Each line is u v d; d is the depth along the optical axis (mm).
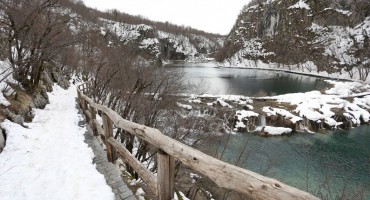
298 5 94125
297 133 21344
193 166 1948
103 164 5051
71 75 31266
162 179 2551
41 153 5836
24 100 10031
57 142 6660
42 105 12195
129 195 3840
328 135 21062
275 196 1262
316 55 77875
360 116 24750
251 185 1420
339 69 68625
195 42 157750
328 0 87312
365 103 29906
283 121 22438
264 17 108750
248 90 42219
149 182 2932
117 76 15188
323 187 12398
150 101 12117
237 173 1538
